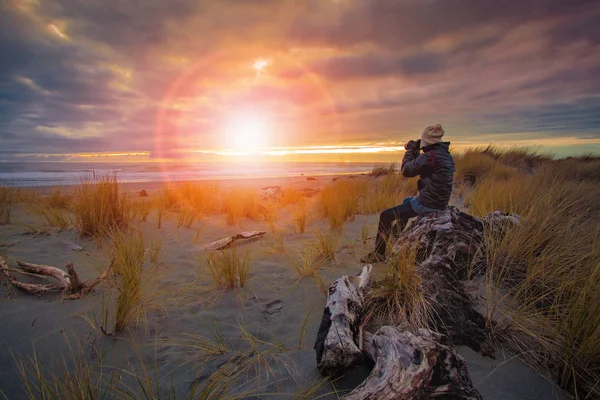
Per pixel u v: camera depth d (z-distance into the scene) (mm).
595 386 2012
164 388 2043
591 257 2939
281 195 9391
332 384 2123
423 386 1748
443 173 3820
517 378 2148
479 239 3609
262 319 2902
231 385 2088
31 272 3445
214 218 6789
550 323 2457
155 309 2996
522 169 13094
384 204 7688
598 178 10344
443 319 2570
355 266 4082
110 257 3863
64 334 2553
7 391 1948
